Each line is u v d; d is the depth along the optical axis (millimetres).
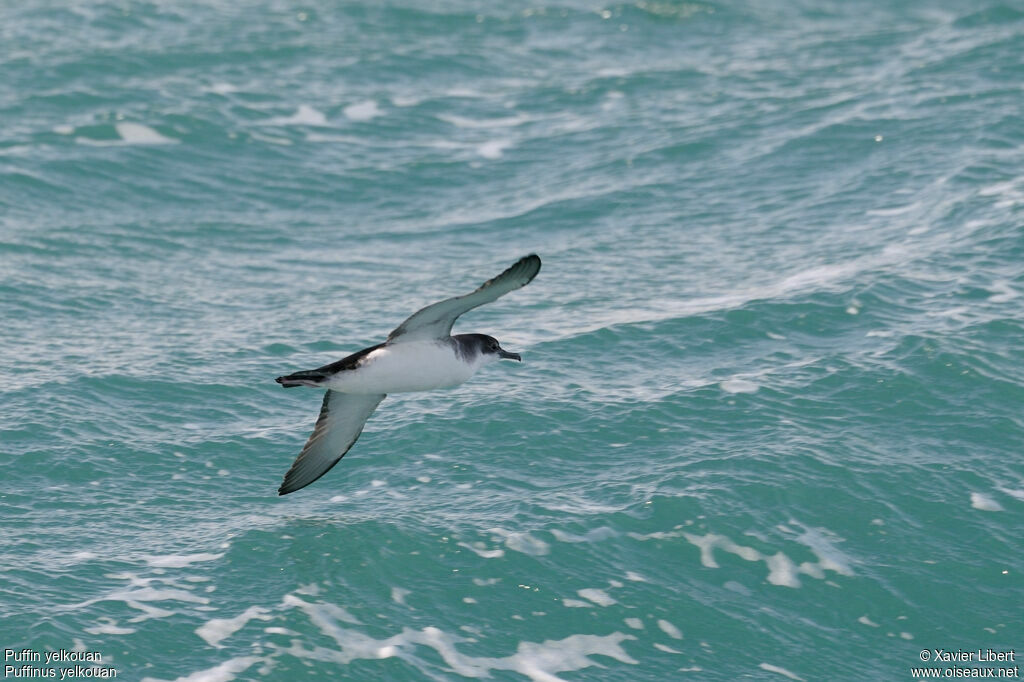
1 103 40750
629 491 20859
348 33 51250
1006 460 21844
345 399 17594
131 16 51750
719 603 18641
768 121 40000
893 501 20781
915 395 23516
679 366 25109
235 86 43906
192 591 18219
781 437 22281
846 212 32656
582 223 33531
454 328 27094
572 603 18453
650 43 51562
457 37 51781
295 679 16656
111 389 24406
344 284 30047
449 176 37625
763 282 28672
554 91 45094
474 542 19484
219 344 26672
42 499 20656
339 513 20391
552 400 23766
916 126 37844
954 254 28859
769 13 56844
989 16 50250
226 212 35031
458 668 17172
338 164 38438
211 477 21797
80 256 31266
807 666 17656
